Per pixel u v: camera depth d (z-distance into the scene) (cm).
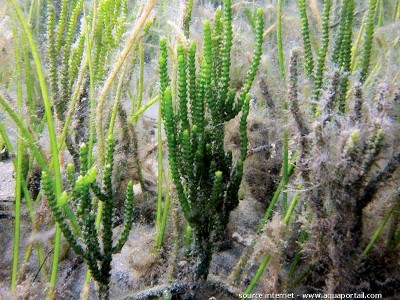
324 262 167
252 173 229
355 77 189
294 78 146
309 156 148
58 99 219
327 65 199
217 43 172
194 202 150
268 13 331
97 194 134
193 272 170
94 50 208
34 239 174
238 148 229
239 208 236
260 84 201
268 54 254
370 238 162
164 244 200
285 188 184
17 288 164
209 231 163
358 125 130
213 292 174
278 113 200
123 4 221
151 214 236
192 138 144
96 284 169
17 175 157
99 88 212
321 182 140
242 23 335
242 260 179
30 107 218
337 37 187
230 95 147
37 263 197
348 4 177
